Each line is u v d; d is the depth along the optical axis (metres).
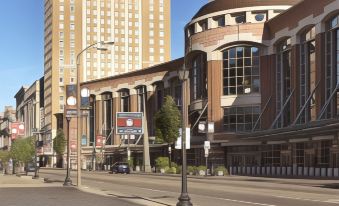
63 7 158.38
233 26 71.25
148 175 62.22
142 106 106.25
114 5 160.75
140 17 161.75
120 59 159.75
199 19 76.12
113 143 112.56
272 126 63.28
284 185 35.91
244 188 32.72
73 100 33.34
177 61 92.69
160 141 76.25
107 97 117.69
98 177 54.34
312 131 45.34
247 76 70.88
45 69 167.88
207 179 48.31
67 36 157.88
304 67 60.81
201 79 77.44
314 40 58.59
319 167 53.19
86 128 122.25
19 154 80.25
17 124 67.44
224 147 72.06
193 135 77.69
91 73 157.50
